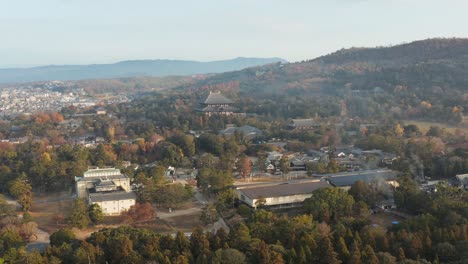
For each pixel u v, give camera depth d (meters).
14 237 192.12
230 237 178.88
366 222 195.00
